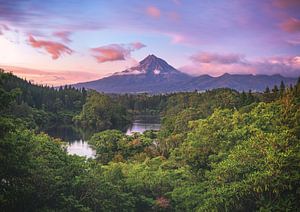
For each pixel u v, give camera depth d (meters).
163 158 47.06
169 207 28.09
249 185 18.84
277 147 20.75
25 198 19.14
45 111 133.75
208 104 90.75
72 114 143.75
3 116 18.78
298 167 18.70
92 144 70.56
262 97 94.06
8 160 16.83
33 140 22.11
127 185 27.72
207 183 24.11
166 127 75.44
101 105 122.69
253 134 24.98
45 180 19.58
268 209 17.78
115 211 24.19
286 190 18.97
